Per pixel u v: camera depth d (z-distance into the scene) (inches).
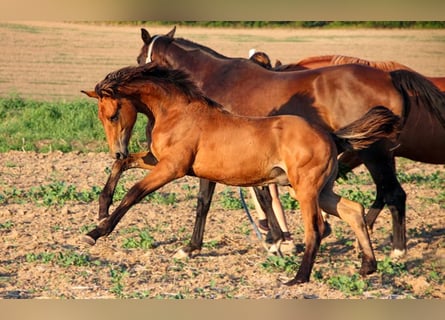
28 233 576.4
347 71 510.0
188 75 486.0
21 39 1996.8
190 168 478.3
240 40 1984.5
